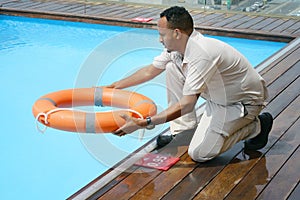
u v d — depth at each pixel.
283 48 6.12
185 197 2.88
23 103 5.11
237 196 2.88
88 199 2.86
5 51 6.80
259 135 3.38
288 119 3.91
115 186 3.00
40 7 8.38
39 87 5.54
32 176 3.76
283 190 2.94
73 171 3.82
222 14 7.92
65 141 4.30
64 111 3.27
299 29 7.11
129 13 7.98
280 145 3.49
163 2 8.26
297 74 5.00
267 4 7.80
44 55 6.63
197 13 7.95
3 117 4.77
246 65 3.06
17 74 5.93
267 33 6.90
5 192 3.55
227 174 3.12
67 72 6.00
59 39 7.35
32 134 4.44
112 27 7.65
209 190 2.95
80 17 7.82
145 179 3.07
